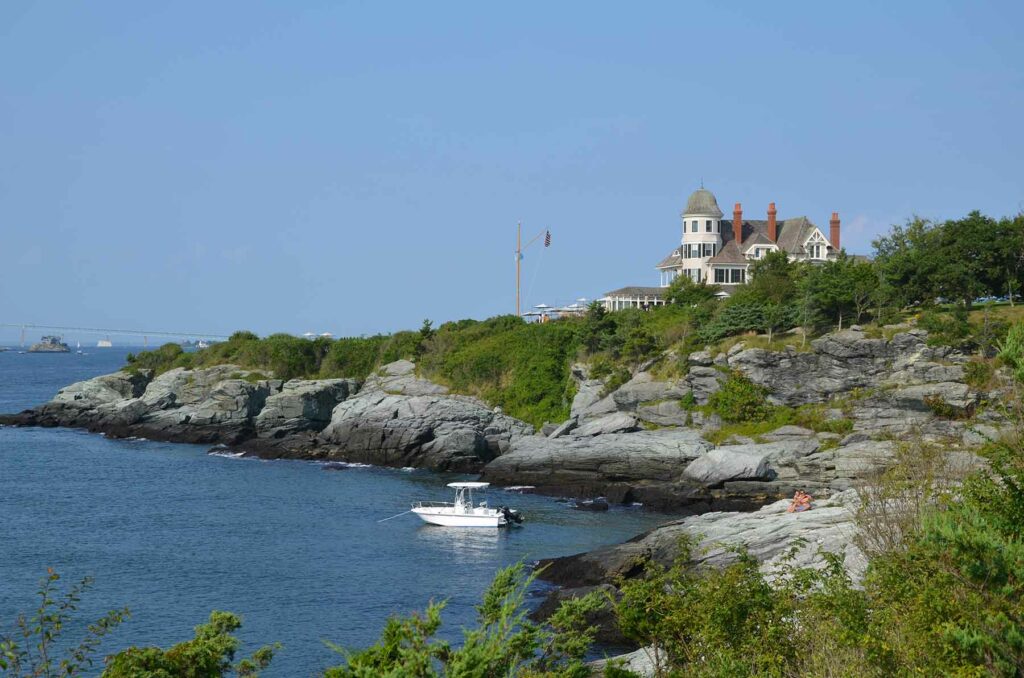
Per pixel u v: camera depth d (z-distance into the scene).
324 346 138.00
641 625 26.28
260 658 25.83
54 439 125.81
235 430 124.00
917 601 22.23
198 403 131.62
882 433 81.50
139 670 22.89
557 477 89.62
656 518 76.38
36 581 56.31
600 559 56.88
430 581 57.66
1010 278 95.06
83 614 50.25
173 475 97.50
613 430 92.88
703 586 26.36
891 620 22.97
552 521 75.19
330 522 74.69
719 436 87.88
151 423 129.38
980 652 20.56
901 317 92.06
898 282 95.25
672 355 97.56
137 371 146.00
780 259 113.44
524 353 115.12
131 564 60.94
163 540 67.94
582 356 109.06
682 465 84.69
